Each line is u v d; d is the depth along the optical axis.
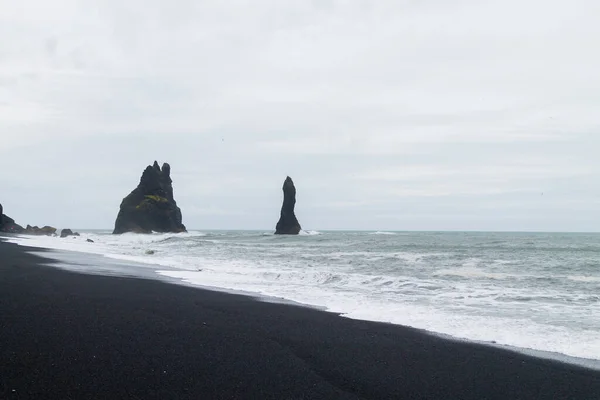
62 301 12.39
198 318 11.05
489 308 13.30
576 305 13.86
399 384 6.96
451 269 24.00
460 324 11.14
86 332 9.07
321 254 34.88
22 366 6.91
